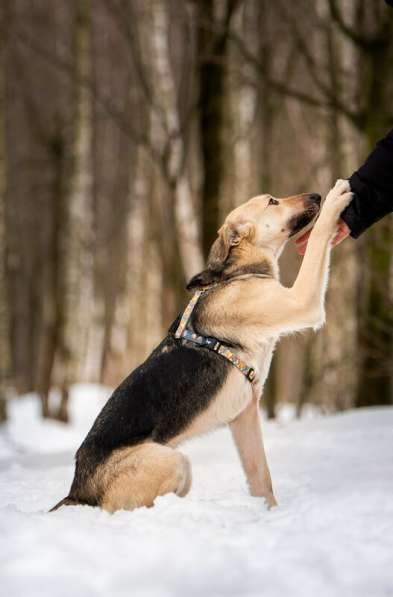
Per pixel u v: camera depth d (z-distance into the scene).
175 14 14.11
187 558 2.90
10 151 20.88
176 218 11.47
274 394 11.08
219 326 4.25
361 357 9.82
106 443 4.02
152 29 12.87
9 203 20.53
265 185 12.20
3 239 12.73
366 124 9.73
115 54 19.62
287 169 15.27
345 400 11.09
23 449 10.89
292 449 5.74
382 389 9.74
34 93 19.52
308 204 4.67
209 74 10.41
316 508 3.73
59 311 14.99
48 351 14.92
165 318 15.16
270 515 3.81
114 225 24.05
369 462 4.95
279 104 12.55
